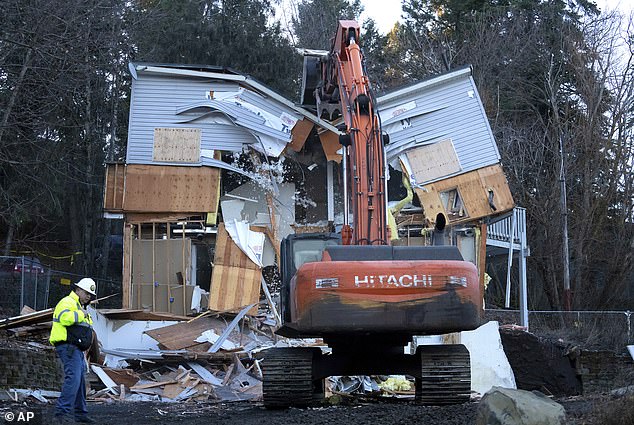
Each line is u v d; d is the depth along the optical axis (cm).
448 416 973
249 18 3584
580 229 3700
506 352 2512
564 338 2623
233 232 2380
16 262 2444
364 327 1098
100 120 3662
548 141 3950
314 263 1115
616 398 859
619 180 3834
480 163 2475
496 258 3247
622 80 3906
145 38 3506
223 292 2331
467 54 4316
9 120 2691
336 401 1434
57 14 2375
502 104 4156
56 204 3177
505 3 4709
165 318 2270
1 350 1603
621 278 3719
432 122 2498
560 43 4194
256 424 1000
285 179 2723
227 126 2467
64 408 1038
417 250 1145
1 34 2316
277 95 2469
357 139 1259
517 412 716
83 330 1058
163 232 2473
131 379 1884
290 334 1338
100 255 3962
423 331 1145
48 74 2575
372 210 1222
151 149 2427
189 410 1395
